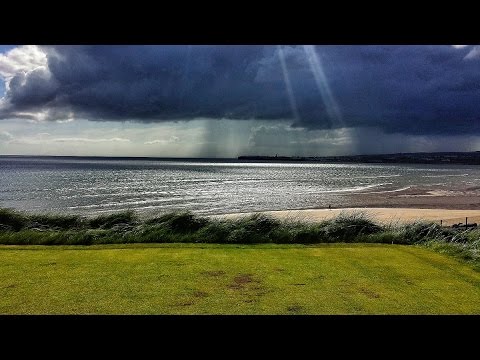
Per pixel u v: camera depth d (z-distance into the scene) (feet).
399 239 31.42
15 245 27.91
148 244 28.07
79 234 31.37
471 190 175.32
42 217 40.52
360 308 15.48
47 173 268.82
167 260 23.04
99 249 26.21
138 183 192.54
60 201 115.44
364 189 171.53
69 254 24.56
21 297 16.42
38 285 18.02
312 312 15.03
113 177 237.86
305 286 18.20
